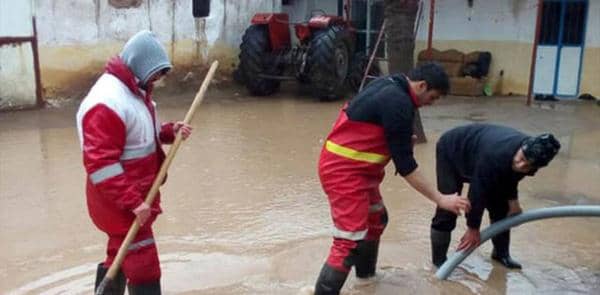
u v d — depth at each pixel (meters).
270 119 9.13
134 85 2.72
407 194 5.51
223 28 11.84
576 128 8.77
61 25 9.51
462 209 3.30
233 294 3.51
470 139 3.61
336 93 10.85
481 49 12.28
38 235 4.39
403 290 3.58
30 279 3.68
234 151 7.04
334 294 3.28
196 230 4.54
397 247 4.27
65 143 7.20
